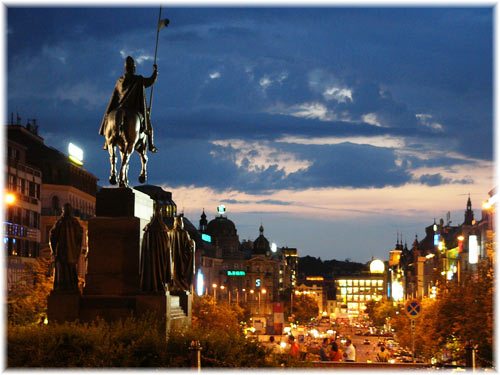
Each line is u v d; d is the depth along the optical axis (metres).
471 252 141.50
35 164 132.62
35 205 118.81
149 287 28.67
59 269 28.73
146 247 28.84
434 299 91.81
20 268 107.69
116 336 25.50
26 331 25.02
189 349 24.38
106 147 30.17
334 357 42.81
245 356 26.58
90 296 28.70
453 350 67.31
